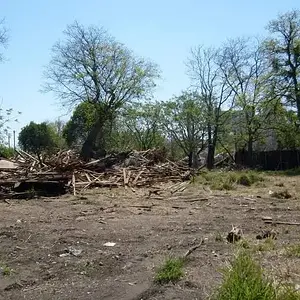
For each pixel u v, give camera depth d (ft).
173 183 68.95
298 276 19.60
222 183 64.08
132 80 142.00
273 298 15.03
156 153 87.81
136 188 60.95
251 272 16.03
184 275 20.66
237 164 135.74
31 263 23.29
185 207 44.47
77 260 23.72
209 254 24.52
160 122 154.51
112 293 18.70
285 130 135.64
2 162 68.28
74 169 64.13
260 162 137.49
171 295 18.20
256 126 138.31
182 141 152.97
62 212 41.06
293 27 123.34
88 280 20.53
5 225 33.83
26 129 179.52
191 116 147.84
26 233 30.50
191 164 149.48
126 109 144.87
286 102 127.65
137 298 18.10
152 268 22.02
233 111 142.20
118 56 139.44
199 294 18.21
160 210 42.34
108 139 154.51
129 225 33.86
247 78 140.15
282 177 87.10
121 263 23.03
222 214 39.73
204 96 147.23
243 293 14.93
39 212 41.14
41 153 76.95
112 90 138.92
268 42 126.82
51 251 25.58
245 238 28.63
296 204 46.32
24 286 19.84
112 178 64.34
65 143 178.29
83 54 137.08
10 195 51.70
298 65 124.67
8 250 25.81
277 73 126.11
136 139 161.99
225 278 16.39
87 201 48.73
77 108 144.97
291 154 130.72
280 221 35.53
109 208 43.45
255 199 50.47
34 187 54.44
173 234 30.35
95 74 136.87
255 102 136.56
